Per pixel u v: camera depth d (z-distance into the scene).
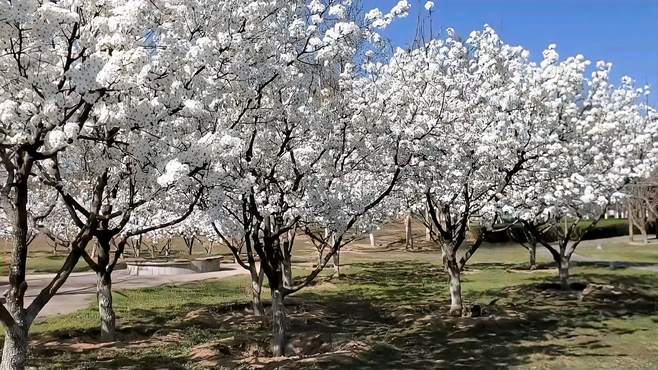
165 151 7.28
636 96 18.45
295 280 23.50
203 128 8.45
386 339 13.22
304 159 10.45
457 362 11.22
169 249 35.50
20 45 6.25
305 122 9.76
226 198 9.05
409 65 12.86
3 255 31.97
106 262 12.55
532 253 27.34
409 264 30.52
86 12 6.79
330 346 12.30
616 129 16.50
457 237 15.87
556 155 13.77
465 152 12.97
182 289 21.42
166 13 7.55
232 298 19.16
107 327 12.53
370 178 12.79
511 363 11.16
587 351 12.05
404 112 11.48
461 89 13.55
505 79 13.80
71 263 8.39
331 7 9.16
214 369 10.25
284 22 9.32
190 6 7.77
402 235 49.03
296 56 9.30
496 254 36.31
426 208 16.69
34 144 6.90
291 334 13.41
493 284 21.97
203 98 7.94
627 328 14.27
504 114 12.52
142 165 7.55
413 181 13.30
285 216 10.79
